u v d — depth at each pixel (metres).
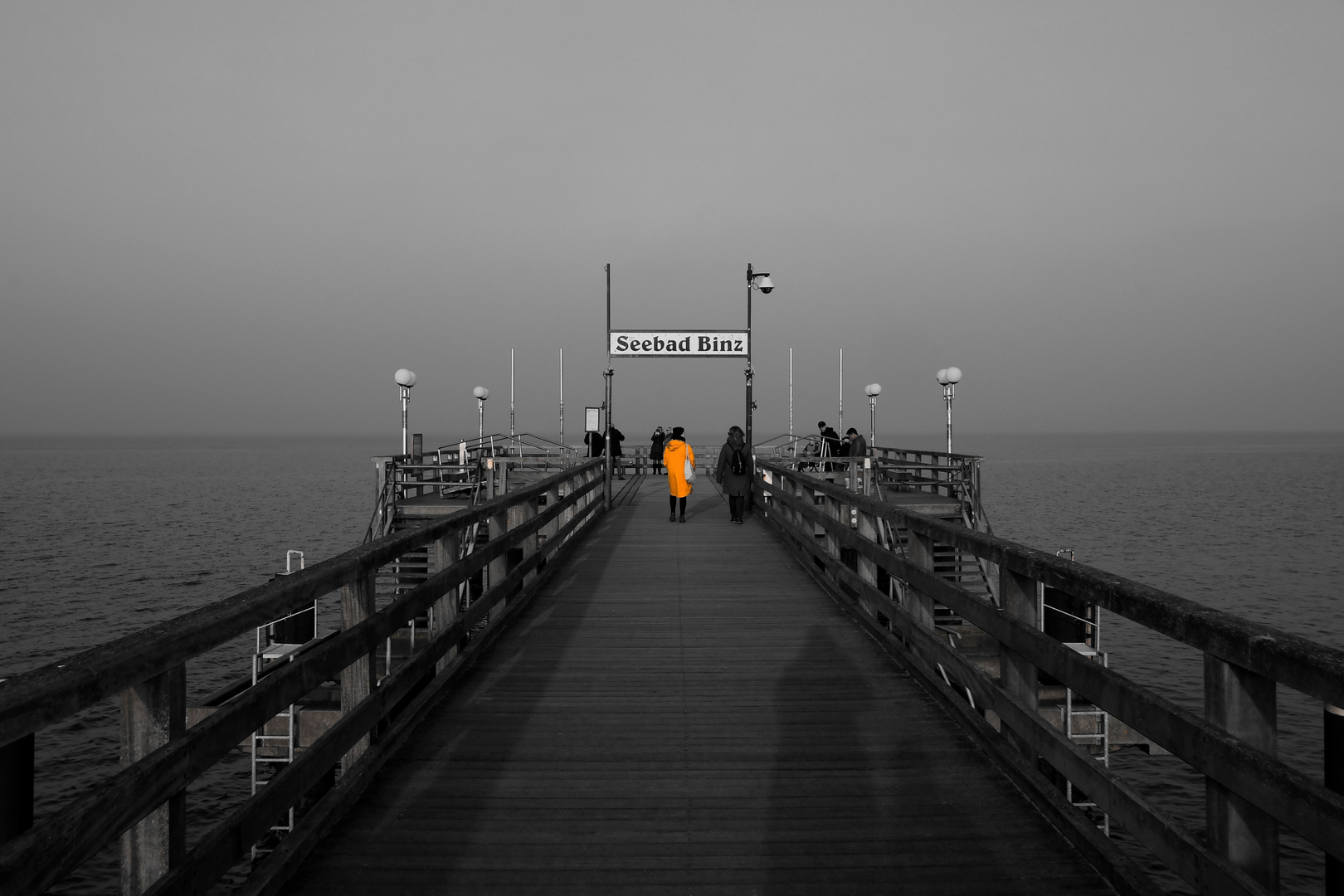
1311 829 2.29
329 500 76.00
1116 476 108.44
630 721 5.72
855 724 5.65
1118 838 13.30
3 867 2.00
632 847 4.01
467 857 3.90
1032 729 4.23
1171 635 2.95
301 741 9.09
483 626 8.02
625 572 11.45
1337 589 32.91
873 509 7.21
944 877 3.73
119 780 2.46
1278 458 176.62
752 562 12.34
